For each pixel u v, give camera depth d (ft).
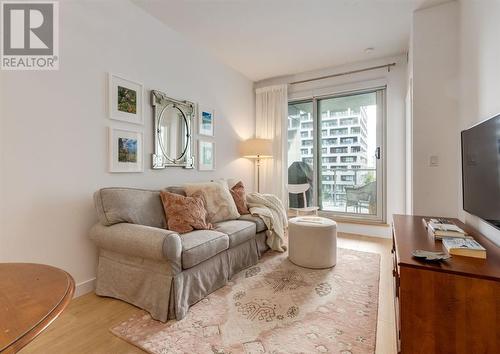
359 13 8.53
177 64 9.75
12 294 2.36
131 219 6.73
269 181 14.67
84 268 6.79
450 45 7.72
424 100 8.02
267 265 8.64
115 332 5.14
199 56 10.85
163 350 4.63
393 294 6.60
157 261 5.82
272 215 10.00
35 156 5.87
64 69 6.37
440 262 3.99
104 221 6.40
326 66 13.03
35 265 3.02
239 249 8.18
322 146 13.99
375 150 12.66
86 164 6.83
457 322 3.70
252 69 13.42
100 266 6.70
